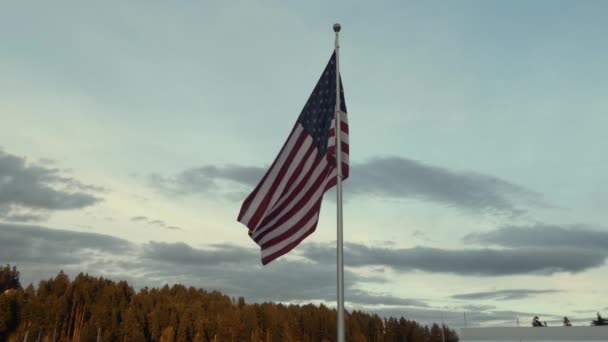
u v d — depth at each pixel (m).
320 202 11.35
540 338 46.16
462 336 48.56
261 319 144.12
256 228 11.16
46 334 142.25
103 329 139.50
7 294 149.38
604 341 44.00
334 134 11.70
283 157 11.58
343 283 10.39
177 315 145.00
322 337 144.75
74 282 169.50
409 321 156.25
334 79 12.11
